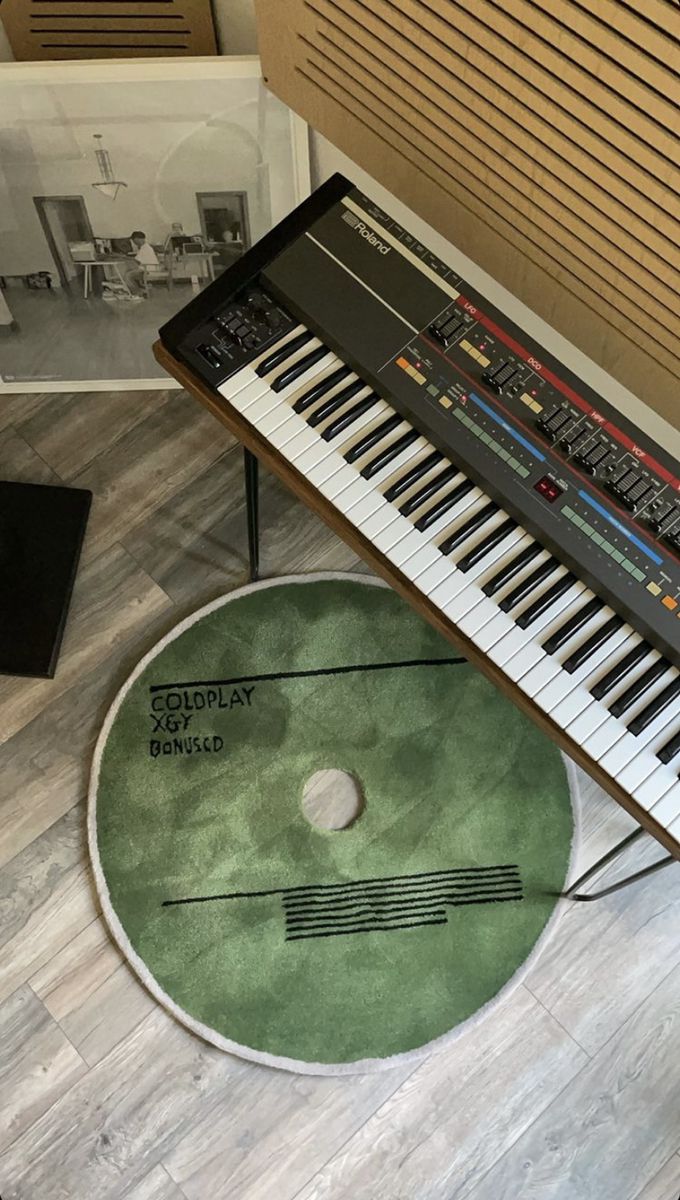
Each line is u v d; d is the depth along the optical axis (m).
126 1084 1.67
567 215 1.18
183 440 2.06
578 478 1.26
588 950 1.75
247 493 1.66
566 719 1.22
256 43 1.63
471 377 1.30
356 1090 1.67
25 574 1.93
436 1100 1.67
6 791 1.83
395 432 1.35
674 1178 1.62
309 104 1.47
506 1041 1.70
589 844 1.81
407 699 1.88
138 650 1.92
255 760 1.84
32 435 2.05
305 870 1.78
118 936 1.74
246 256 1.37
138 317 1.95
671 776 1.20
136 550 1.99
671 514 1.23
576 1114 1.66
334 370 1.36
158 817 1.81
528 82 1.08
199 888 1.77
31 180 1.70
